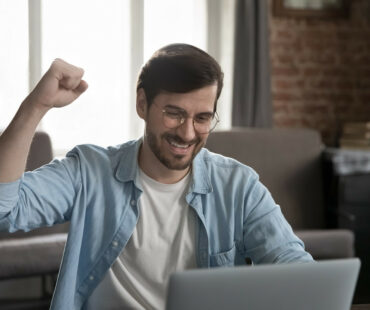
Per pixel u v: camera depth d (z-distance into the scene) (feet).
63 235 10.65
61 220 5.46
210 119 5.15
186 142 5.11
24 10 13.97
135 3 14.93
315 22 16.56
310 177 13.71
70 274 5.35
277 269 3.72
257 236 5.63
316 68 16.62
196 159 5.66
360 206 13.05
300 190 13.61
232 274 3.63
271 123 15.31
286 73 16.42
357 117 16.90
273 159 13.56
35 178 5.16
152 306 5.36
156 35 15.30
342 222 12.97
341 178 13.08
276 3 16.14
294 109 16.52
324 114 16.72
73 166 5.51
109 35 14.78
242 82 15.12
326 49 16.67
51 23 14.26
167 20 15.37
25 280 13.00
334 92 16.79
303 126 16.61
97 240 5.46
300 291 3.81
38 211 5.12
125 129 14.98
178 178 5.56
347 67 16.84
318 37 16.61
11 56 13.94
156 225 5.51
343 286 3.93
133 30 14.94
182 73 4.94
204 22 15.61
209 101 5.06
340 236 11.73
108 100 14.83
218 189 5.73
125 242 5.41
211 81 5.01
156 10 15.26
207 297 3.62
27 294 13.02
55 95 4.67
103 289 5.44
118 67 14.88
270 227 5.65
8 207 4.74
